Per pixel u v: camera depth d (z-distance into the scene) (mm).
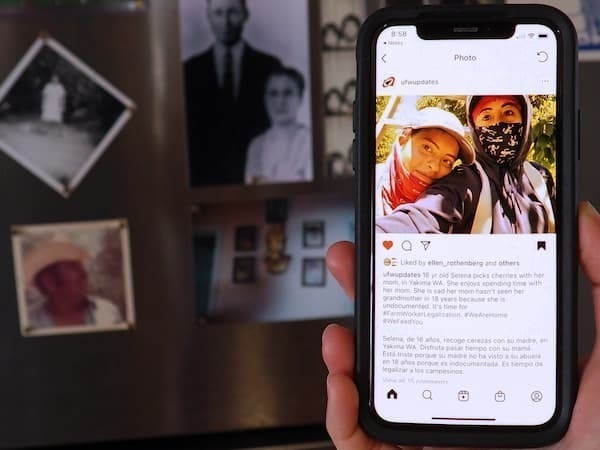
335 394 458
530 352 470
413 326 475
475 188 471
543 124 465
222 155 645
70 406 656
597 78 670
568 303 461
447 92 471
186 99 634
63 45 615
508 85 467
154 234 645
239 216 670
